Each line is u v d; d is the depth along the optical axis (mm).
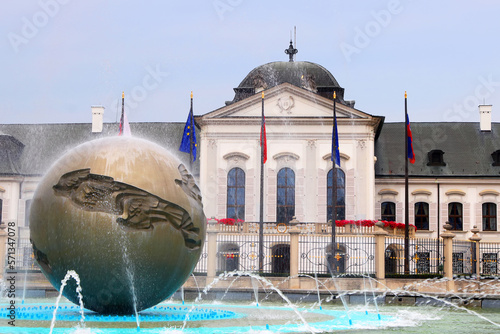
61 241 15555
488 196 56312
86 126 61000
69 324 15617
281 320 18578
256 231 45875
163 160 16469
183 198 16312
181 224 16156
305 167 50562
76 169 15820
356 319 20359
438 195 56156
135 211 15633
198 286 31703
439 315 23188
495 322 20812
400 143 59594
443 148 58969
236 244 45500
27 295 28672
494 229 56094
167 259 15992
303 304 27328
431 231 56062
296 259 32000
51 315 17234
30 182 56625
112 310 16719
